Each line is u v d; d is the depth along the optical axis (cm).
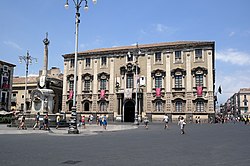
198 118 5859
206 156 1197
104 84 6856
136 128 3812
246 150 1406
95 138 2084
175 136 2348
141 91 6431
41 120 3200
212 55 6078
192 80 6050
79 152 1285
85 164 988
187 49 6159
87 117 6869
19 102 7875
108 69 6844
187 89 6050
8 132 2539
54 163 1000
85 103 6994
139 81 5178
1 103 6731
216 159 1120
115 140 1927
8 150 1322
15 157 1120
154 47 6425
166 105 6188
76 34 2567
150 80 6400
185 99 6034
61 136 2223
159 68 6353
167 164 1004
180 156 1191
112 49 6975
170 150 1390
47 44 3762
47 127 2931
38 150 1334
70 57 7294
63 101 7194
